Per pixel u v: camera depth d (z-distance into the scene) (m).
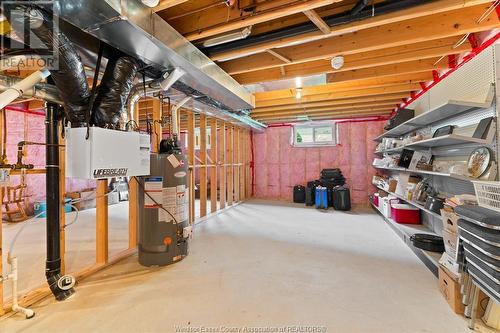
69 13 1.46
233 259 2.84
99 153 1.78
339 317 1.77
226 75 3.02
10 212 4.57
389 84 3.71
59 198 2.15
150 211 2.66
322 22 2.00
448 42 2.53
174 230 2.73
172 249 2.71
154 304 1.95
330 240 3.52
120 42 1.84
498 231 1.33
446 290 1.98
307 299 2.01
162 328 1.67
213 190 5.45
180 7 2.05
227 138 6.23
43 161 5.43
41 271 2.49
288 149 7.27
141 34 1.73
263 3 1.90
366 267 2.61
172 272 2.51
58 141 2.13
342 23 2.03
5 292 2.08
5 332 1.63
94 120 1.90
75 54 1.63
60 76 1.62
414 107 4.12
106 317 1.79
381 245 3.30
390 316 1.78
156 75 2.55
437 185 3.11
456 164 2.45
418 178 3.59
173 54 2.06
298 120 6.72
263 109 5.30
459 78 2.67
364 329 1.65
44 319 1.77
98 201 2.64
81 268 2.52
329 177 6.25
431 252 2.60
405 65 3.16
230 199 6.26
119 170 1.92
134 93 2.63
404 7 1.85
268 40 2.33
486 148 2.08
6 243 3.35
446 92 2.99
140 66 2.27
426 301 1.97
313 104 4.82
